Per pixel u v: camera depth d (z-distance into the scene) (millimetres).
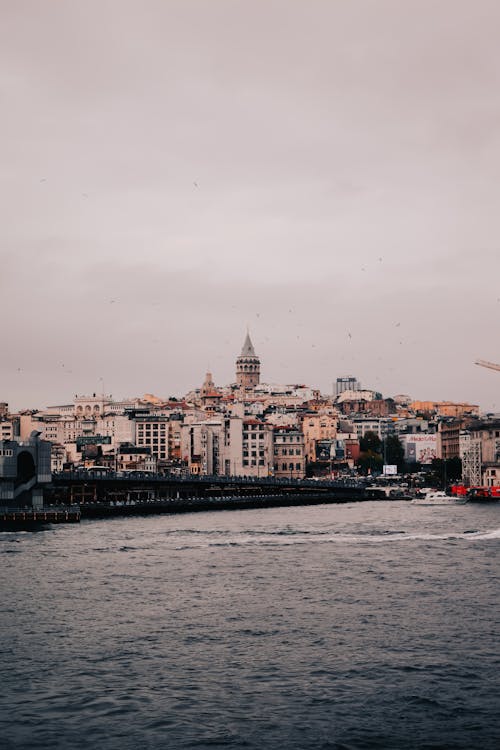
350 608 113688
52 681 84688
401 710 77125
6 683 84188
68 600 119625
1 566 149500
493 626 103438
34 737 72438
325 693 81125
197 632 101938
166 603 117562
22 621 107562
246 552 167375
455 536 195000
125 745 71000
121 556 162000
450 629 102250
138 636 100312
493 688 81812
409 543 181125
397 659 90625
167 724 74688
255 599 119812
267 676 85688
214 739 71938
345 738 72000
